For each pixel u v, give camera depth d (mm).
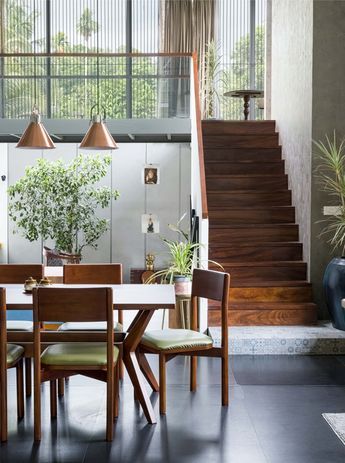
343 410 4902
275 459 3977
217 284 5102
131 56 10031
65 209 12328
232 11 13875
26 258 13133
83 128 10117
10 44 14086
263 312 7324
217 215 8516
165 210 13062
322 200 7703
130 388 5516
